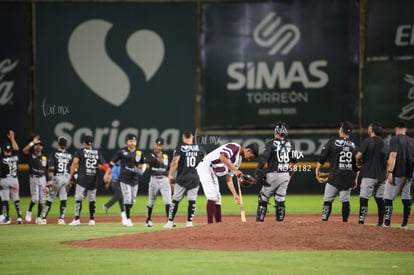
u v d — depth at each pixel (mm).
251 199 89875
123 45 96938
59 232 49719
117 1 96750
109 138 96625
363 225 40250
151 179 55969
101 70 96750
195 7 97312
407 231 39875
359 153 46844
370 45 96000
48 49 96375
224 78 97188
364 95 96125
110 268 30812
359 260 32500
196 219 64688
